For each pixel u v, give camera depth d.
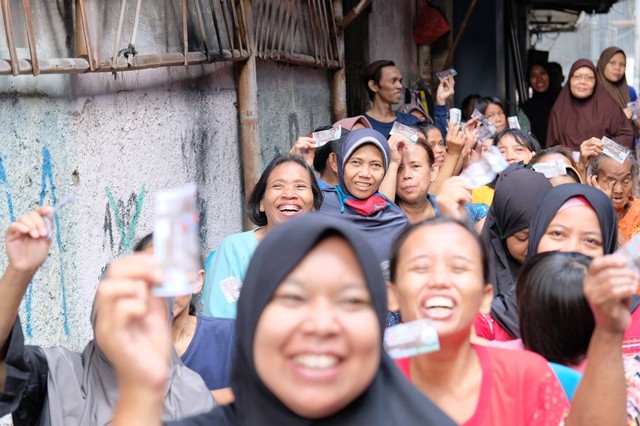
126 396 1.75
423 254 2.79
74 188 4.75
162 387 1.76
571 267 3.19
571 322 3.14
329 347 1.86
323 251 1.90
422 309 2.77
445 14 13.72
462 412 2.77
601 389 2.45
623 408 2.47
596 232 3.87
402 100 11.98
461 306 2.75
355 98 10.43
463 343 2.78
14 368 2.99
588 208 3.88
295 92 8.48
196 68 6.36
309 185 5.15
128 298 1.70
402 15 12.32
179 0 6.05
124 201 5.30
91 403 3.20
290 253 1.88
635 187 6.91
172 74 5.98
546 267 3.22
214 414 2.01
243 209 7.16
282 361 1.88
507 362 2.82
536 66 13.64
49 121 4.54
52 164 4.55
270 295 1.88
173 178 5.96
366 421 1.94
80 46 4.68
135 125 5.45
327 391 1.87
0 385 2.99
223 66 6.85
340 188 5.85
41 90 4.48
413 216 6.33
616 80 10.83
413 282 2.79
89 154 4.91
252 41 6.99
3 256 4.16
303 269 1.88
